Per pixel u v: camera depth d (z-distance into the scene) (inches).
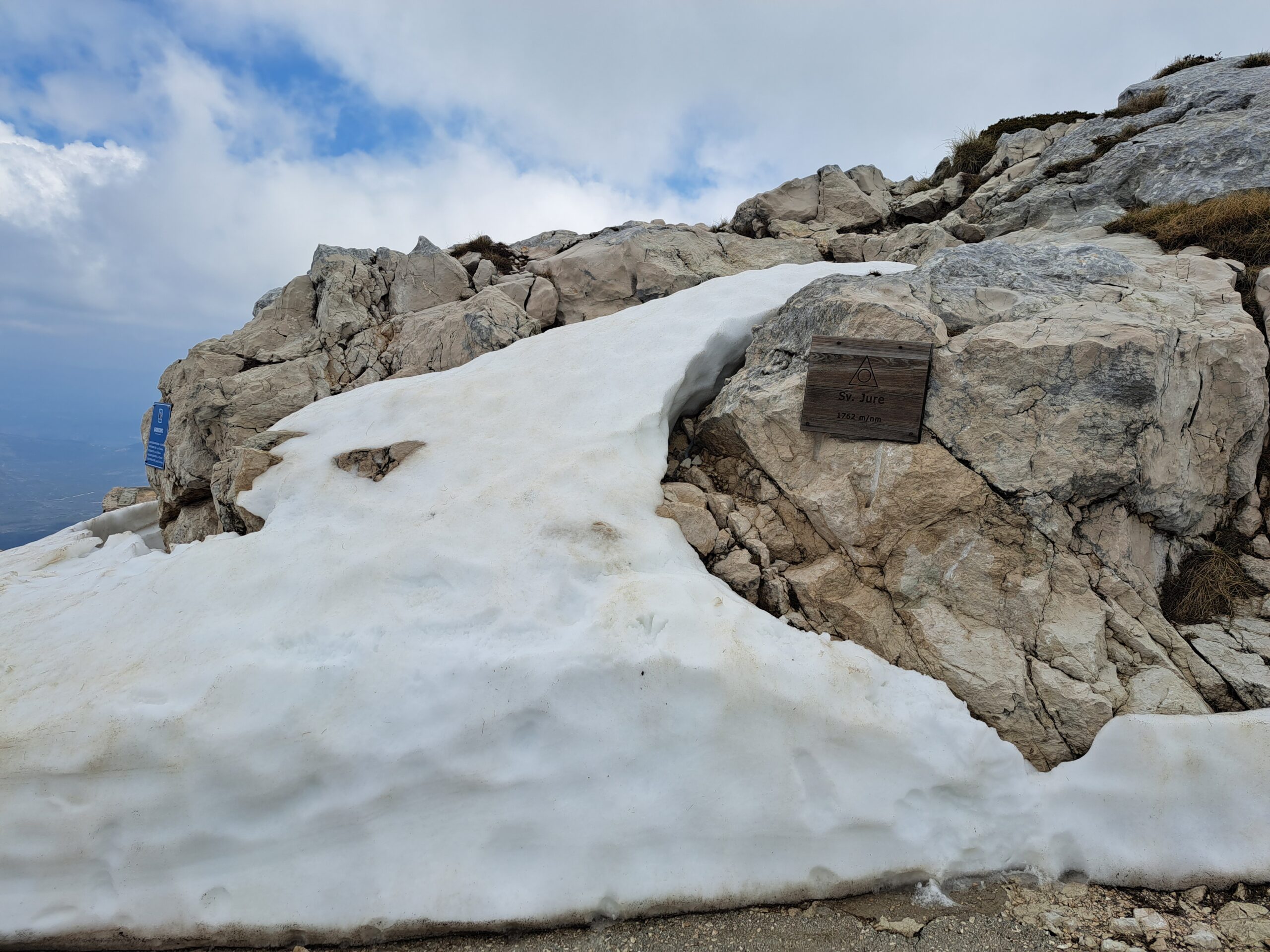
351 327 464.1
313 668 196.5
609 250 495.2
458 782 182.5
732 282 381.4
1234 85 478.3
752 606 222.7
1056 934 163.0
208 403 394.9
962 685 203.0
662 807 179.8
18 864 179.0
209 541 262.5
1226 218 329.1
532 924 173.2
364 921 174.2
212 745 184.5
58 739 187.3
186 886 179.5
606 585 218.5
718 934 169.3
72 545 353.1
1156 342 211.3
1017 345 223.6
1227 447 234.4
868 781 184.2
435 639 205.6
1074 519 216.5
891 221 607.8
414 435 303.6
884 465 233.0
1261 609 217.0
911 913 171.5
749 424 266.7
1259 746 178.9
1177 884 173.5
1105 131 514.3
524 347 375.2
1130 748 184.5
